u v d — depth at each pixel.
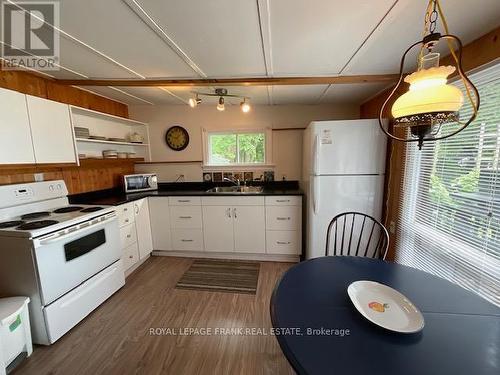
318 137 2.45
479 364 0.74
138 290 2.38
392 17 1.28
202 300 2.20
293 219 2.89
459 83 1.61
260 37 1.49
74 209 2.23
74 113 2.58
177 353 1.61
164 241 3.12
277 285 1.21
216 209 2.98
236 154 3.56
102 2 1.14
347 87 2.55
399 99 0.85
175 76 2.18
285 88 2.60
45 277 1.64
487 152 1.40
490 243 1.39
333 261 1.47
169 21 1.31
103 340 1.73
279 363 1.52
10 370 1.48
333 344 0.82
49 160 2.06
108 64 1.89
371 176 2.44
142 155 3.55
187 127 3.50
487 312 0.98
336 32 1.43
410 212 2.15
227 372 1.46
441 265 1.75
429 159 1.91
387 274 1.30
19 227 1.68
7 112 1.75
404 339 0.85
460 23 1.32
